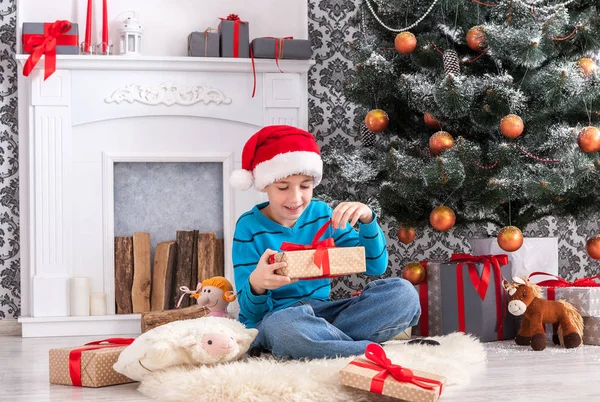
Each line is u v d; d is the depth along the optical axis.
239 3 3.55
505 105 2.56
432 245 3.67
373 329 1.95
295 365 1.71
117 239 3.37
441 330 2.70
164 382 1.66
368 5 3.03
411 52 2.86
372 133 3.18
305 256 1.76
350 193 3.17
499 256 2.76
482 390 1.69
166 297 3.34
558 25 2.54
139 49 3.41
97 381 1.81
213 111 3.44
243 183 2.06
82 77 3.34
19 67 3.36
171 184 3.48
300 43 3.44
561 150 2.57
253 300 1.90
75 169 3.34
